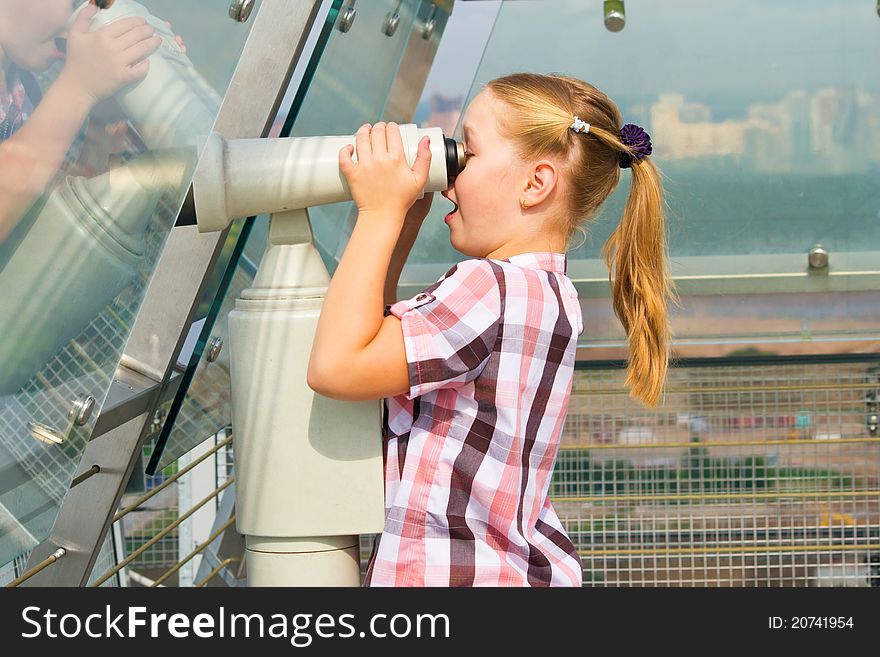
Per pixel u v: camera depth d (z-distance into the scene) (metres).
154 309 2.26
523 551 1.96
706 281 3.85
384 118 3.11
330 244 3.00
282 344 1.90
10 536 1.58
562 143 2.06
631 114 3.72
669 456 4.48
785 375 4.53
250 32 1.65
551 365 2.00
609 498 4.18
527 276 1.98
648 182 2.28
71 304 1.51
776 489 4.49
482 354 1.89
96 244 1.50
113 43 1.46
